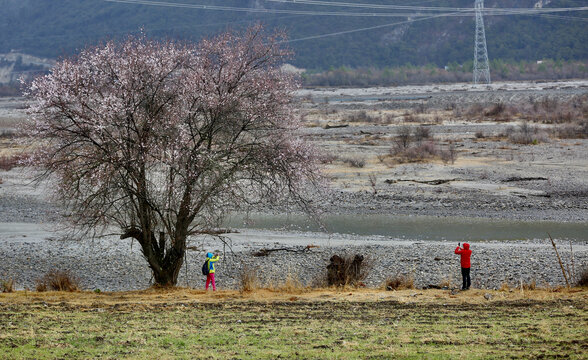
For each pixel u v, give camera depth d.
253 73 45.97
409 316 33.41
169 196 43.16
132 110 41.75
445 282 49.25
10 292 45.56
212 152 44.38
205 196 43.06
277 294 43.62
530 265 57.97
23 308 35.84
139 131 42.41
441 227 82.38
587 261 59.19
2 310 34.94
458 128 190.88
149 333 28.42
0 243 72.31
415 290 45.75
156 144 42.03
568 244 69.81
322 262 61.38
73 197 44.53
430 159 133.88
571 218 86.25
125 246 70.94
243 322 31.66
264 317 33.22
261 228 82.50
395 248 67.62
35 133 41.59
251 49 46.16
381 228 82.25
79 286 51.94
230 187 43.38
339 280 49.97
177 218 46.06
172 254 47.16
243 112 44.53
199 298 41.56
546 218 86.62
